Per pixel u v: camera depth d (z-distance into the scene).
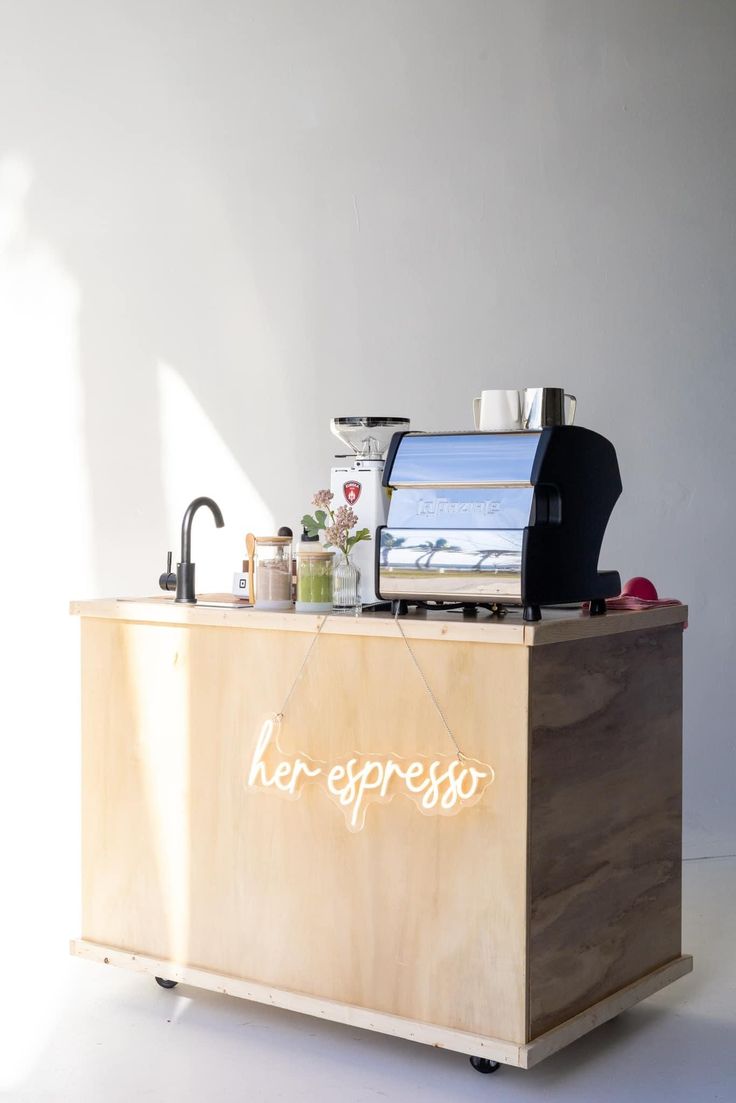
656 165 4.50
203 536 3.92
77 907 3.67
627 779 2.76
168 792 2.92
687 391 4.54
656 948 2.90
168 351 3.87
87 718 3.06
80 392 3.77
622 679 2.73
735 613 4.60
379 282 4.11
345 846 2.64
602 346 4.41
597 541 2.71
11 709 3.68
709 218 4.59
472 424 4.26
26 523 3.70
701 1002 3.03
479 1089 2.52
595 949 2.65
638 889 2.81
